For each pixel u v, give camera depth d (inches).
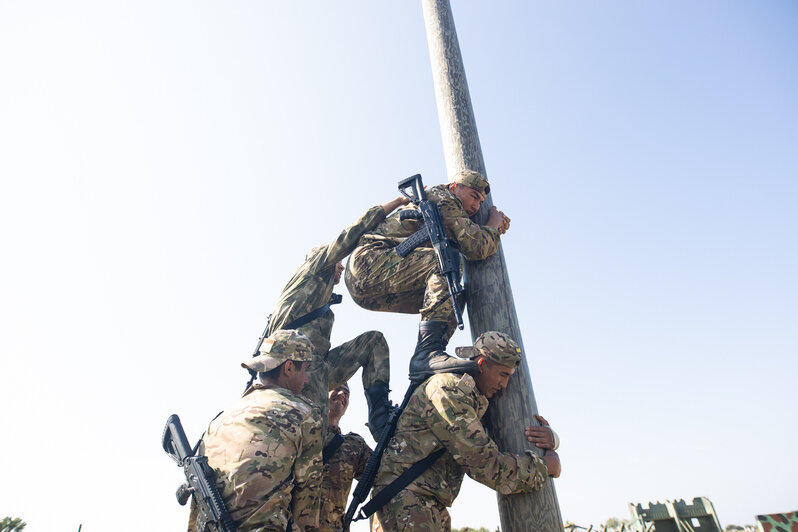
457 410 127.4
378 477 135.4
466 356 139.1
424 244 156.6
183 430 123.7
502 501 133.5
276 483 110.3
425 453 130.6
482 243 150.4
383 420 152.4
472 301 156.3
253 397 124.6
